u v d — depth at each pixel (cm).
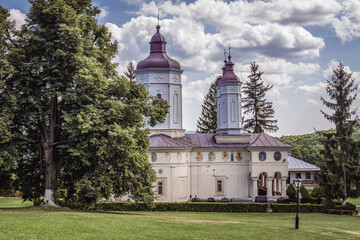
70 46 3091
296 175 6969
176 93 5347
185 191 5147
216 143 5578
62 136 3334
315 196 5247
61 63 3169
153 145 4862
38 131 3406
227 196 5491
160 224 2536
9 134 2858
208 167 5497
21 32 3200
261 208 4428
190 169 5462
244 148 5528
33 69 3142
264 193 5903
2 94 2952
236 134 5619
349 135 5031
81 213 2833
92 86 3081
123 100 3422
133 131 3102
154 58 5306
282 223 3136
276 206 4462
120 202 4356
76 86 3170
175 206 4384
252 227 2691
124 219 2609
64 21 3127
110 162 3148
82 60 3009
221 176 5509
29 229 2034
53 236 1927
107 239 1961
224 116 5878
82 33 3234
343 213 4384
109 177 3042
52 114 3306
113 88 3350
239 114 5834
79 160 3108
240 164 5547
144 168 3366
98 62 3438
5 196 6538
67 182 3391
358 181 4944
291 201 5103
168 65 5259
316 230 2766
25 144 3139
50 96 3047
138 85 3462
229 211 4412
